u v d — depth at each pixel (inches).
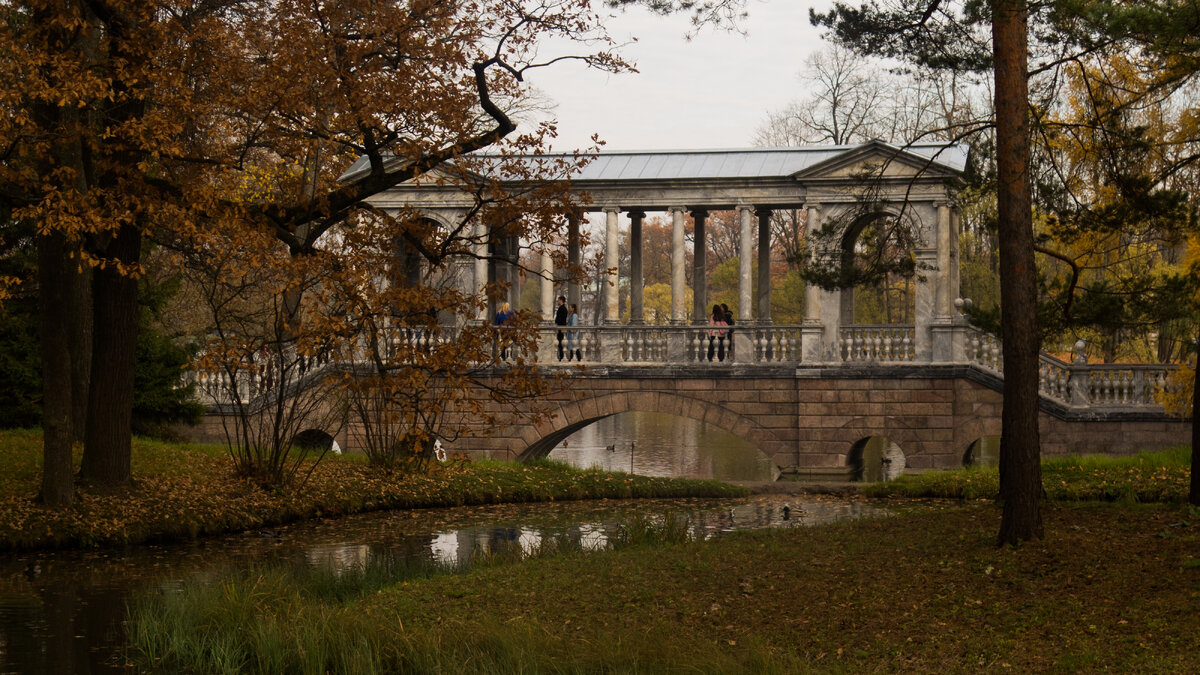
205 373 930.1
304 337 805.2
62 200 671.1
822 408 1310.3
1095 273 1143.0
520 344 831.7
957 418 1274.6
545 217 818.8
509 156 816.9
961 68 728.3
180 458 1031.0
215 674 487.8
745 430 1333.7
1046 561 565.0
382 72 813.2
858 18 730.8
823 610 520.7
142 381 1178.6
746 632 497.0
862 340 1339.8
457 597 585.9
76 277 969.5
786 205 1366.9
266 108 775.7
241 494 927.7
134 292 875.4
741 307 1354.6
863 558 614.2
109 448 865.5
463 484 1079.6
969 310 920.9
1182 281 813.9
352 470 1080.2
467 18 800.9
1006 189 621.6
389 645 488.7
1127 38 663.8
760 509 995.9
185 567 727.1
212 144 909.8
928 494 1045.2
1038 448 615.5
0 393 1106.1
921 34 737.6
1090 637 454.3
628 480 1133.1
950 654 452.4
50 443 813.2
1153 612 472.4
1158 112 860.0
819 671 436.1
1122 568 540.1
